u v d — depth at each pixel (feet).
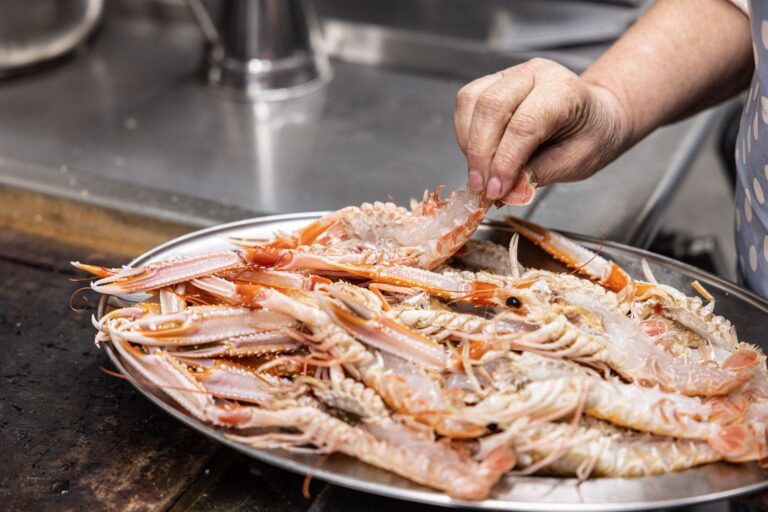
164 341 3.09
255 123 5.23
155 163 4.87
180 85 5.64
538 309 3.16
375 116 5.31
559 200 4.24
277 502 3.06
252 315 3.15
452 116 5.32
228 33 5.44
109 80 5.69
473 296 3.27
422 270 3.34
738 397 3.10
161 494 3.06
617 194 4.29
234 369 3.09
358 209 3.54
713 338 3.28
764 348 3.27
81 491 3.07
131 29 6.36
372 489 2.78
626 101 3.67
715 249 5.08
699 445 2.93
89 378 3.43
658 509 2.74
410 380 3.03
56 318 3.71
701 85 3.79
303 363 3.13
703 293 3.43
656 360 3.14
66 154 4.93
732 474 2.87
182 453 3.18
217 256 3.26
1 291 3.85
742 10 3.73
